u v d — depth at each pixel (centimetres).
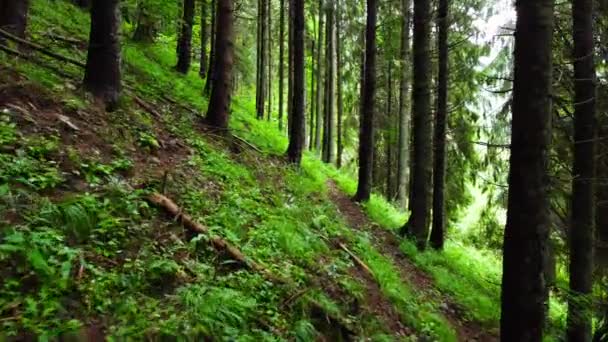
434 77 1884
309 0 2559
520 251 510
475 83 1677
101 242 519
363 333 666
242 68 2534
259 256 673
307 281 684
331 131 2423
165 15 1652
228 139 1162
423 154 1309
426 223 1318
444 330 824
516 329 510
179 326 448
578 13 859
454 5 1522
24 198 513
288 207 947
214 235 636
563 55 1077
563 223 1207
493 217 1609
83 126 718
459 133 1800
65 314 414
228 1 1180
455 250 1502
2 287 409
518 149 515
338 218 1136
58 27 1255
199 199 720
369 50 1408
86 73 824
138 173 701
